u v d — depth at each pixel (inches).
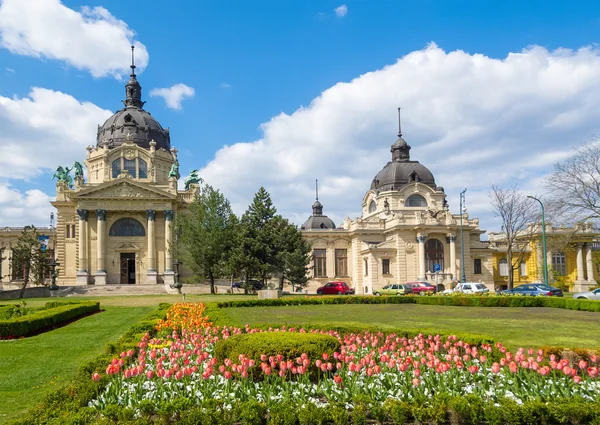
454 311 1346.0
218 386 438.0
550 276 2910.9
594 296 1731.1
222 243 2453.2
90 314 1359.5
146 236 3016.7
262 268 2402.8
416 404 384.8
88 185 3043.8
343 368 475.2
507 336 802.8
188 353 545.0
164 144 3489.2
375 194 3363.7
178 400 382.3
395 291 2439.7
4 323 890.7
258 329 810.2
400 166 3324.3
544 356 523.5
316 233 3267.7
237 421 377.1
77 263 3009.4
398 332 737.6
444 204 3373.5
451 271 2866.6
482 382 446.9
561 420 368.2
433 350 552.4
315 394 436.1
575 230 2219.5
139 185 2935.5
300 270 2519.7
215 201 2502.5
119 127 3341.5
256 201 2564.0
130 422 350.3
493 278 3073.3
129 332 773.3
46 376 585.9
